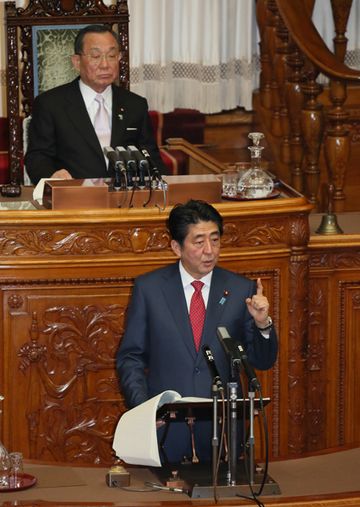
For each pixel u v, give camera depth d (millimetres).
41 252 17609
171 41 29812
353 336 19859
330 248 19344
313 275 19500
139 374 15430
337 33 27938
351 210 26969
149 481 13227
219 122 30594
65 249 17641
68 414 18266
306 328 18844
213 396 12789
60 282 17766
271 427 18984
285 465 13914
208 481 12961
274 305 18531
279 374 18844
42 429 18234
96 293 17906
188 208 14984
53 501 12375
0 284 17688
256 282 15891
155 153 21500
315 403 19875
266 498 12547
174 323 15445
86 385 18219
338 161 22766
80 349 18047
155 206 17750
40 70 24359
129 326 15609
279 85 27328
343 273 19609
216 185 17984
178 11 29750
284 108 27484
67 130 20781
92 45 20578
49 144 20859
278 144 27672
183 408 13414
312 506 12266
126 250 17766
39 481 13352
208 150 30125
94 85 20797
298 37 23656
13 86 24562
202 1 29609
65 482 13289
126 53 24453
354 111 27047
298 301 18625
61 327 17922
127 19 24391
